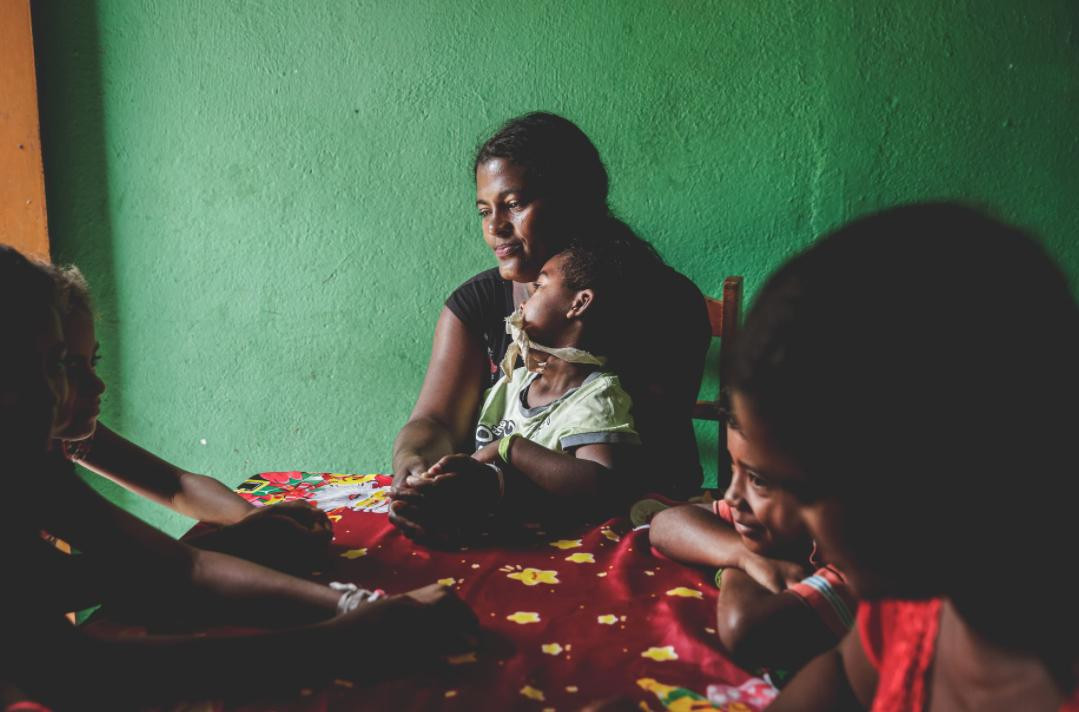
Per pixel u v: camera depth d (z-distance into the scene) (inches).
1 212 81.0
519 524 52.2
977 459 18.0
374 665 34.6
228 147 83.0
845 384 18.1
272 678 33.3
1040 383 17.9
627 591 42.1
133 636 36.4
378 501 56.6
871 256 18.9
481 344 68.9
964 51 73.5
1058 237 75.9
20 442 32.9
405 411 87.2
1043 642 19.9
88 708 31.0
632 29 76.6
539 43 78.0
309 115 81.7
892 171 76.3
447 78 79.7
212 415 89.0
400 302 84.7
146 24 81.3
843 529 19.8
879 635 26.8
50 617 31.8
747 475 35.0
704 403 71.9
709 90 76.8
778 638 35.2
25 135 80.3
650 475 58.6
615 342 60.7
